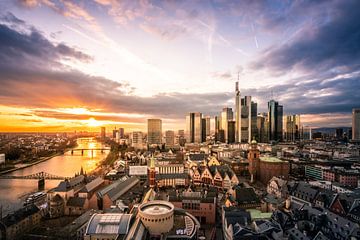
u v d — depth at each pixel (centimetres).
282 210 14725
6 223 14325
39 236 13838
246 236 10769
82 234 13700
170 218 11994
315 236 10544
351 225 10700
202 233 14450
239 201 16500
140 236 10425
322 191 16825
